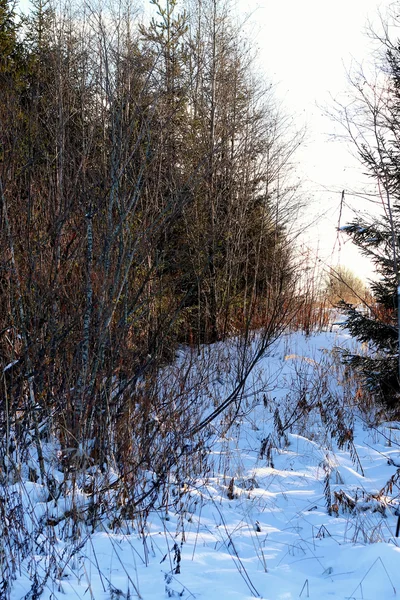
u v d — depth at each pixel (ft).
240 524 15.43
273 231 50.49
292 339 42.09
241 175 48.01
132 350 17.38
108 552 12.78
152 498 15.48
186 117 36.96
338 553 13.25
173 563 12.42
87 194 16.30
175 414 17.58
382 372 26.99
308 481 19.36
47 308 15.69
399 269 24.29
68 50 20.38
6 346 16.21
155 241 18.65
